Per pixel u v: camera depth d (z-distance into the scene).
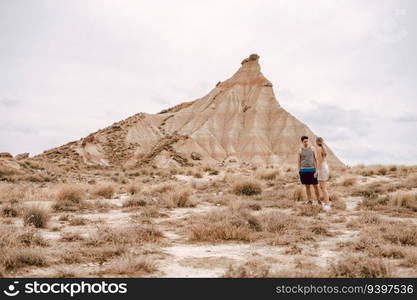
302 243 8.66
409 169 28.23
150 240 8.89
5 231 8.16
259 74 196.50
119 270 6.45
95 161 92.19
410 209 13.56
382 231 9.52
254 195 18.39
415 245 8.31
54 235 9.57
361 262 6.56
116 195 20.95
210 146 156.25
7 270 6.39
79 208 14.84
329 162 141.88
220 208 13.59
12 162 39.12
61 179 34.88
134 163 95.62
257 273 6.33
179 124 181.88
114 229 9.31
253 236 9.22
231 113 178.62
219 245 8.62
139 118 139.25
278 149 157.12
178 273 6.45
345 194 18.20
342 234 9.80
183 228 10.54
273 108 178.25
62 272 6.31
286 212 13.50
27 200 17.42
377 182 21.91
